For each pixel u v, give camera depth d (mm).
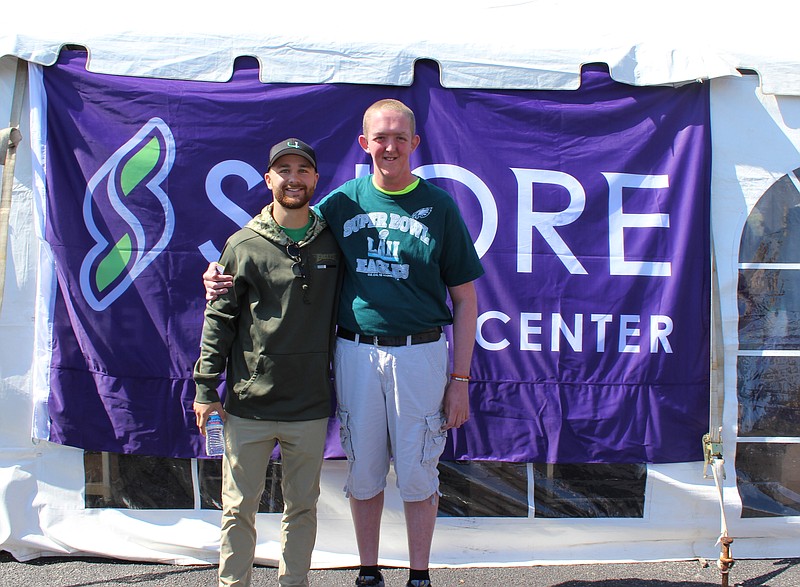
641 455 3148
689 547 3227
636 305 3146
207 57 3064
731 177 3170
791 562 3168
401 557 3180
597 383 3150
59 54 3037
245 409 2512
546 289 3146
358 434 2605
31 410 3094
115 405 3061
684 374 3154
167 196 3059
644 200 3158
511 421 3154
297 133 3094
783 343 3188
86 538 3131
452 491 3213
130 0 3184
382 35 3125
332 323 2590
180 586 2908
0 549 3090
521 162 3143
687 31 3236
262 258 2461
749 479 3207
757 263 3180
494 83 3115
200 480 3158
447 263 2613
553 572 3102
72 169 3041
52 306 3057
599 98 3160
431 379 2590
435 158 3135
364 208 2584
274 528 3174
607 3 3395
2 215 3037
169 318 3064
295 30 3113
